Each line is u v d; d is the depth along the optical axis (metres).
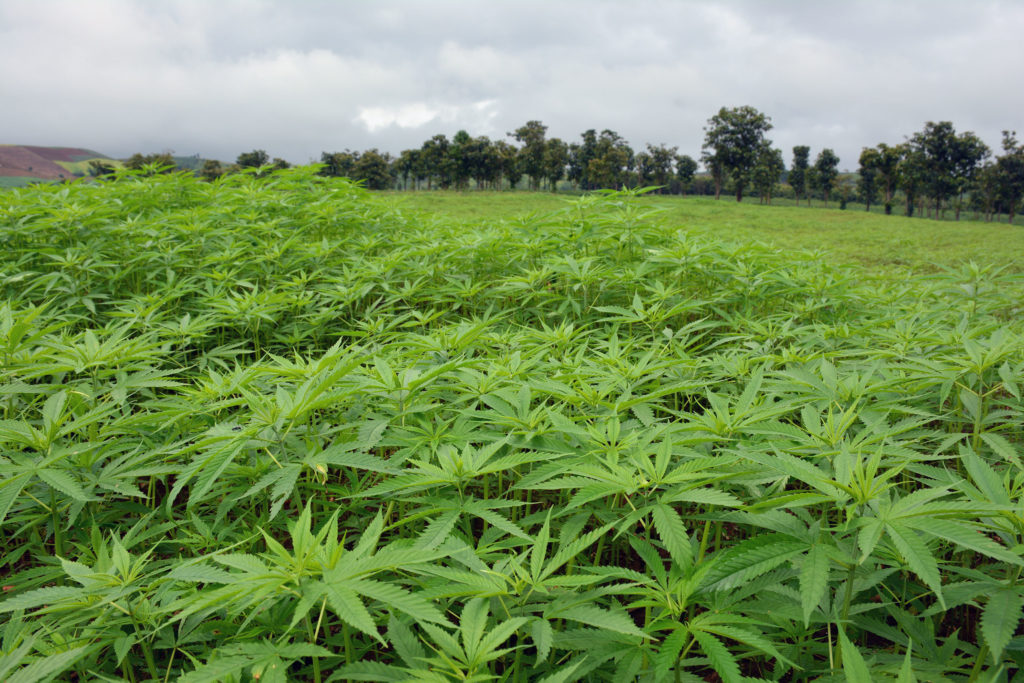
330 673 2.00
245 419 2.71
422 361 3.29
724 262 5.71
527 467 2.66
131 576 1.78
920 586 2.20
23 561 2.85
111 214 6.92
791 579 1.95
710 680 2.16
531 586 1.72
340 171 111.19
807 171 117.62
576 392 2.59
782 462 1.68
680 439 2.03
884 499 1.56
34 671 1.42
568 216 6.70
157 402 2.78
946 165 98.62
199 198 8.08
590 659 1.81
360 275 5.83
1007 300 5.31
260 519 2.52
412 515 1.91
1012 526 1.59
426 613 1.23
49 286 5.10
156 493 3.23
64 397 2.38
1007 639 1.40
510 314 5.56
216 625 1.94
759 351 4.13
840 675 1.69
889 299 6.09
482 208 32.38
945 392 2.82
